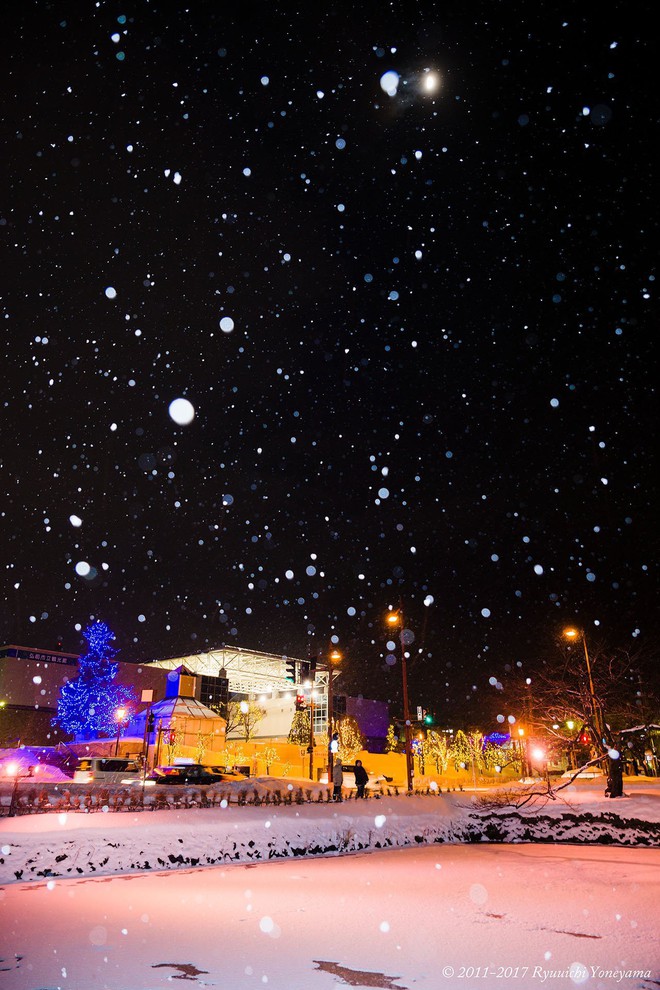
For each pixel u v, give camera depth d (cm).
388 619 3309
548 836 1912
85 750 4988
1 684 5409
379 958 634
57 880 1148
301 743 6331
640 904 916
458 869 1320
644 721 2480
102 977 559
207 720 5194
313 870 1306
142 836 1410
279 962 616
